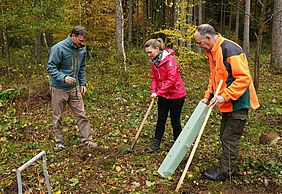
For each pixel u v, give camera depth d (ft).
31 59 48.78
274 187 15.05
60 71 18.61
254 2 85.61
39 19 38.47
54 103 19.17
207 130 22.27
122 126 23.72
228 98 13.89
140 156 18.13
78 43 18.30
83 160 17.99
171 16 62.64
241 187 14.99
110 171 16.55
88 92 31.83
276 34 49.80
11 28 44.47
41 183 15.56
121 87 36.24
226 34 101.09
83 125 19.69
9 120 25.43
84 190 14.88
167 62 17.34
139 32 88.53
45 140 21.36
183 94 17.84
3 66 42.55
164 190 14.65
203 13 94.17
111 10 50.93
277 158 17.98
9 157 18.78
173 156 15.47
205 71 48.62
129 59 51.24
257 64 28.22
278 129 22.66
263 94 33.35
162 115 18.40
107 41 51.67
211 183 15.21
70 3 46.09
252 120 24.36
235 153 15.15
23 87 31.83
